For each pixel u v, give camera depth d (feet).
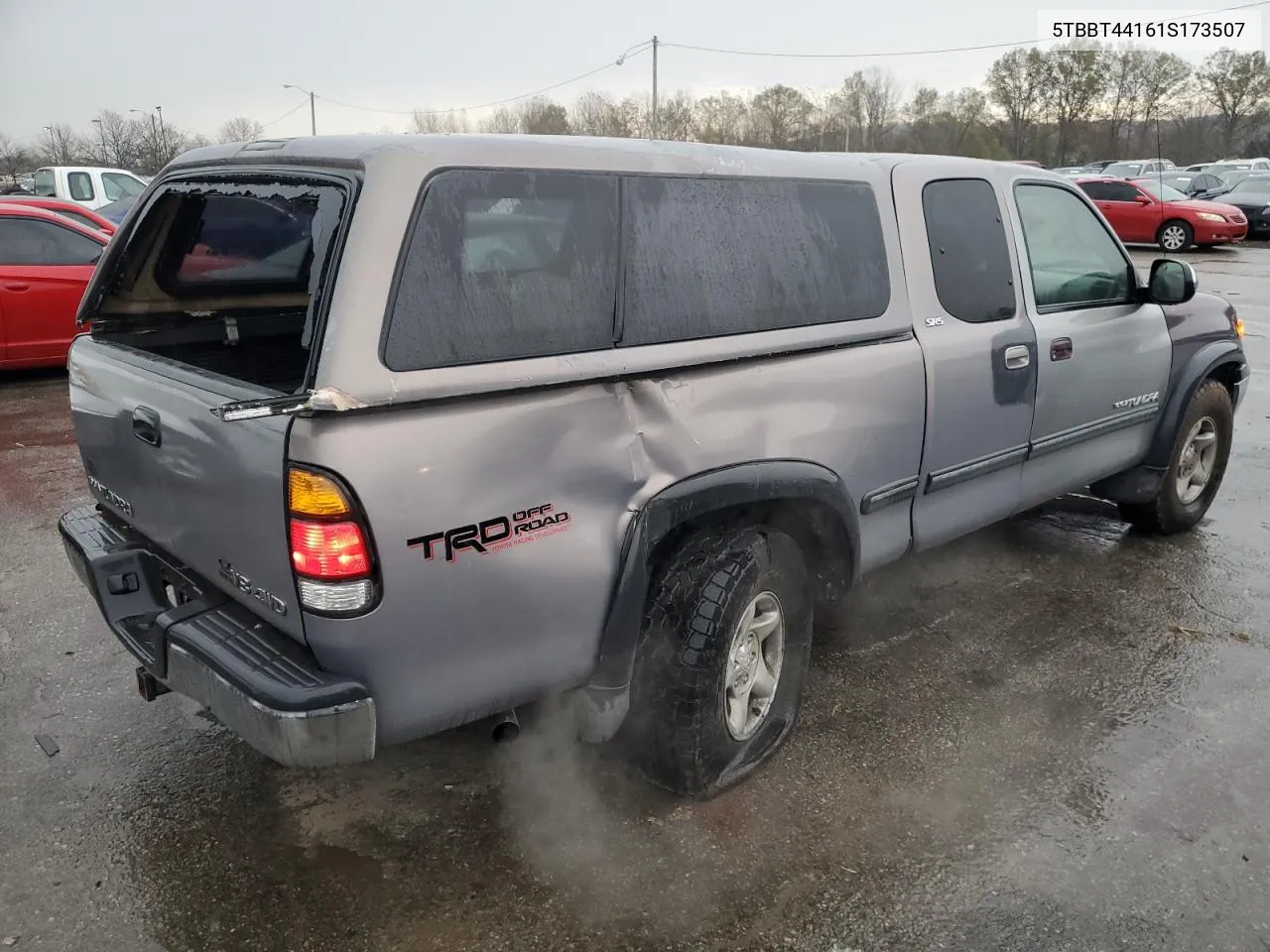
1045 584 15.02
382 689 7.30
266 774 10.21
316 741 7.02
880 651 12.93
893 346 10.98
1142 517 16.71
